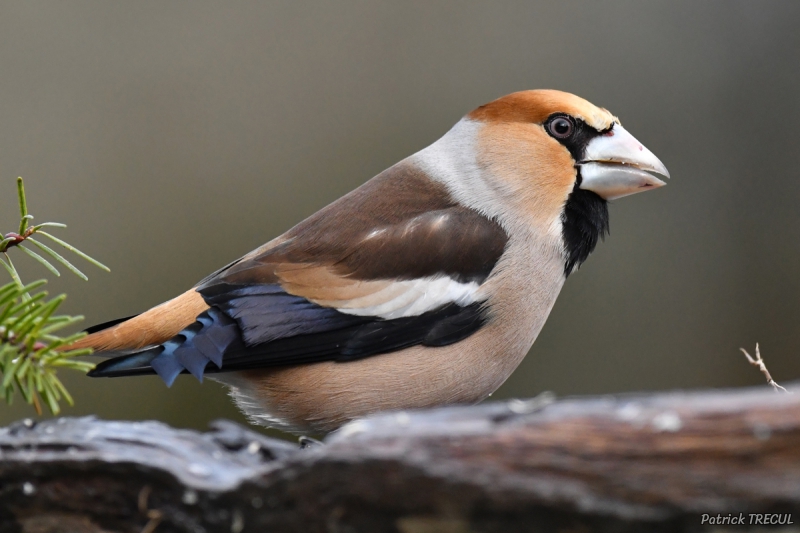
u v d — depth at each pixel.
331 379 3.05
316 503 2.97
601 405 2.96
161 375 3.04
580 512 2.94
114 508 2.99
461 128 3.09
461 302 3.06
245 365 3.05
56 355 3.00
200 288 3.06
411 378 3.06
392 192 3.08
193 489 2.98
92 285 3.23
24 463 2.99
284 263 3.06
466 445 2.96
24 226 3.01
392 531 2.97
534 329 3.07
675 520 2.88
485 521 2.96
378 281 3.06
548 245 3.07
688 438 2.87
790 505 2.78
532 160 3.07
